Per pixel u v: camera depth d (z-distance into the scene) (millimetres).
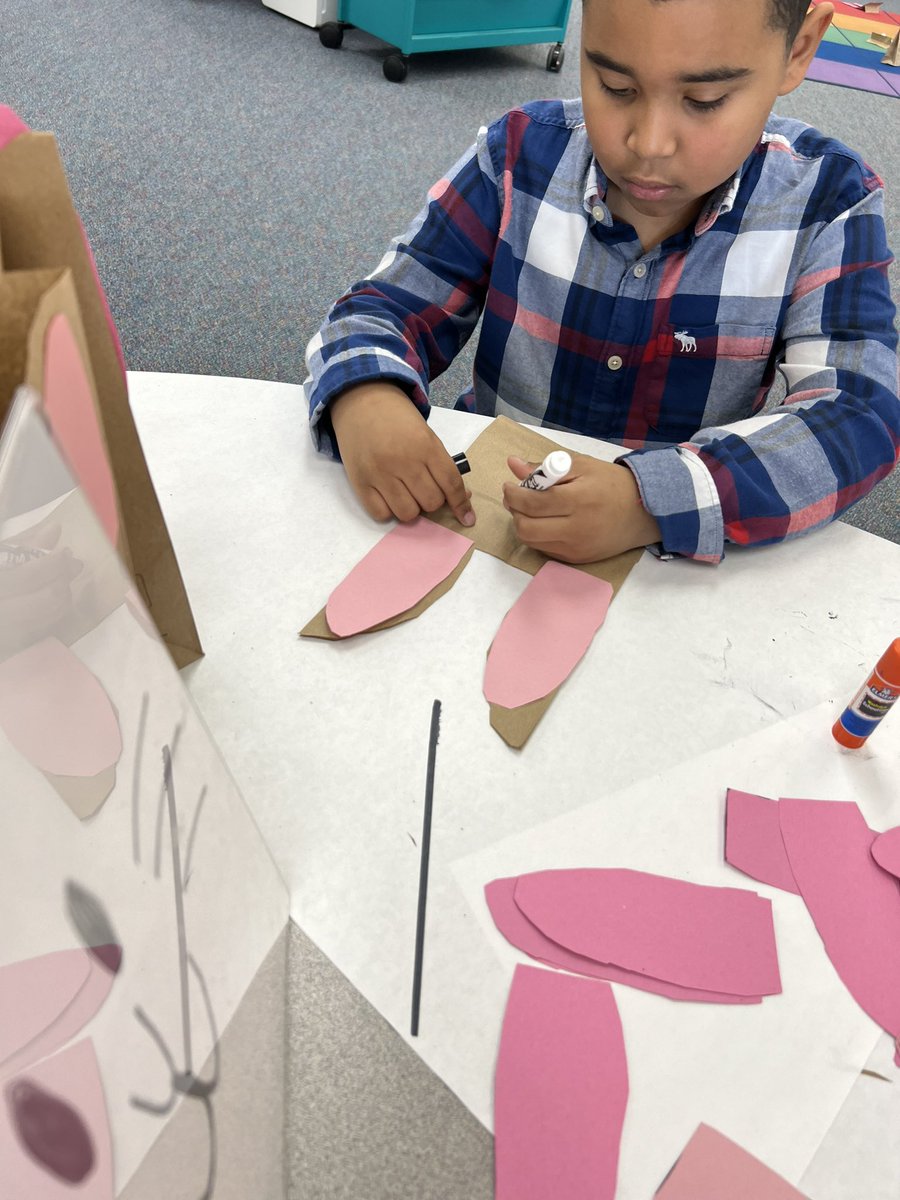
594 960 435
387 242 2008
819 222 803
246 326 1769
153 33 2607
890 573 638
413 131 2365
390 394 687
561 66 2771
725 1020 422
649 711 538
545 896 452
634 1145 382
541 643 563
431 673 545
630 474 642
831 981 438
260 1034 366
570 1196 368
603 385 912
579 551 610
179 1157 275
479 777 499
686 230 821
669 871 468
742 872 471
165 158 2148
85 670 246
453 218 877
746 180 807
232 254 1923
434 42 2510
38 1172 231
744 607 604
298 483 654
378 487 633
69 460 242
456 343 918
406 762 502
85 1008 241
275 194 2094
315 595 581
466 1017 415
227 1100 317
